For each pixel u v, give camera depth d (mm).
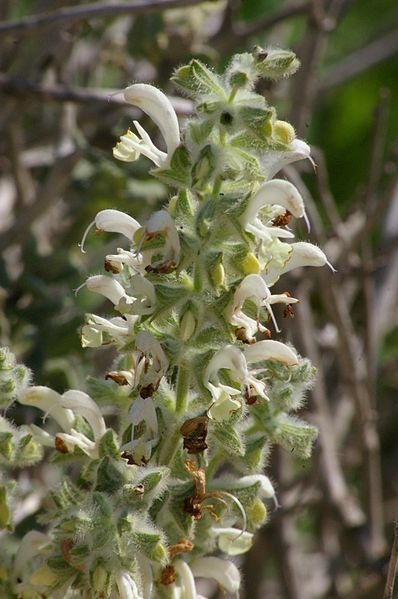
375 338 7953
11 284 6723
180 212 3836
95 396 4262
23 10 9398
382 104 7496
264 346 4004
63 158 7141
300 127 7828
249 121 3705
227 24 8773
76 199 8062
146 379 3852
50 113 8992
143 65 8938
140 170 7418
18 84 6695
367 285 7570
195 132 3781
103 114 8141
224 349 3869
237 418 3969
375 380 8188
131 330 4031
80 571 3938
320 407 7672
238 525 4660
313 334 8008
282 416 4336
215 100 3762
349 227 8430
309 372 4336
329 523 8648
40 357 6387
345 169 10188
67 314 6578
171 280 3914
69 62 8562
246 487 4250
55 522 4160
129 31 7977
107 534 3754
